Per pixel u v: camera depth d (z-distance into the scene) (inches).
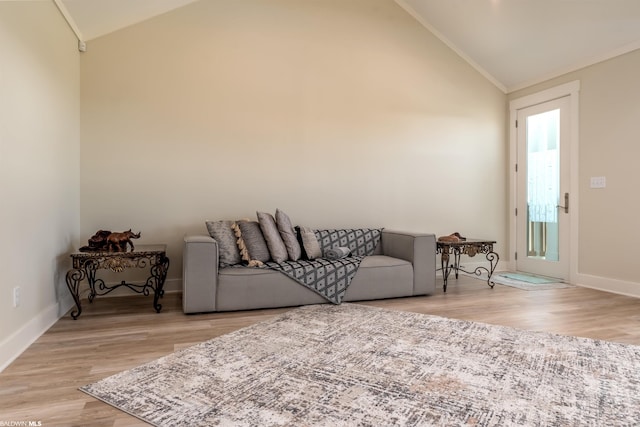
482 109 193.3
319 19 166.7
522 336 96.1
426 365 77.6
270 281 123.1
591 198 157.3
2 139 79.9
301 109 163.3
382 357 81.9
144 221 144.6
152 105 145.3
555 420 57.1
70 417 58.3
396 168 177.5
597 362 79.5
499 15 159.5
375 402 62.4
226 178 153.3
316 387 67.8
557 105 171.8
